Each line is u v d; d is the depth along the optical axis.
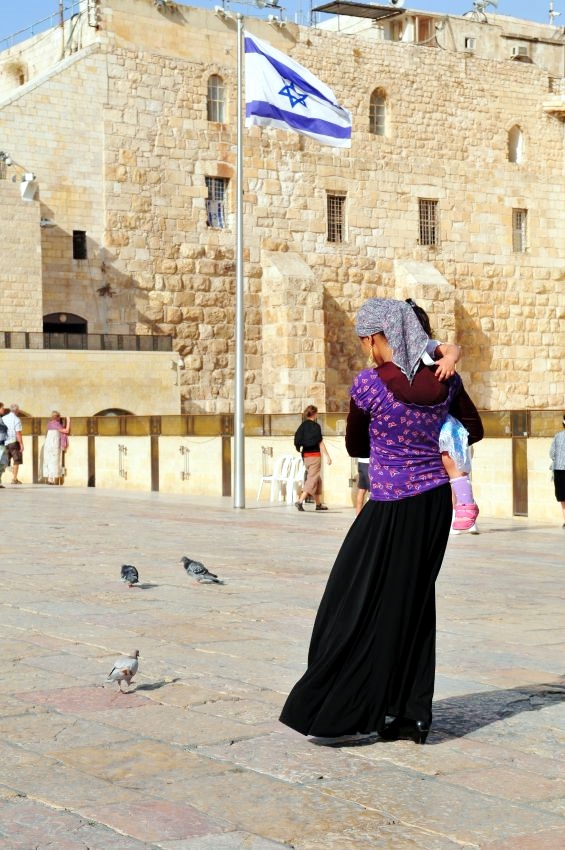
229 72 63.66
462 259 71.06
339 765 6.73
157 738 7.24
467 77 71.25
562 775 6.57
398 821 5.86
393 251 68.88
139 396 55.22
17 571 15.12
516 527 24.11
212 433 33.22
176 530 21.56
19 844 5.52
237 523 23.44
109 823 5.79
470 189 71.38
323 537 20.31
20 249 53.94
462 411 7.40
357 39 67.56
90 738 7.23
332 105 44.94
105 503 29.45
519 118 73.12
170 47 62.03
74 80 59.19
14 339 52.44
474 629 11.20
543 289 73.88
